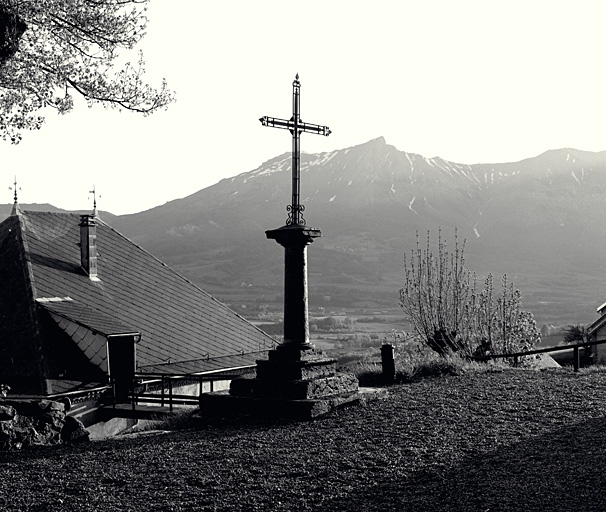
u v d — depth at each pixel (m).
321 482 8.70
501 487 7.97
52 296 27.33
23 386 23.48
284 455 9.95
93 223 30.56
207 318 32.44
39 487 9.11
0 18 14.53
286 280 13.41
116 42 17.36
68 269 29.77
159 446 10.98
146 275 32.94
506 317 20.58
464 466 8.95
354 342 134.88
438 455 9.48
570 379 14.91
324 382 13.08
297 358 13.10
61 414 12.56
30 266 27.98
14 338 25.08
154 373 25.28
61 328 25.77
